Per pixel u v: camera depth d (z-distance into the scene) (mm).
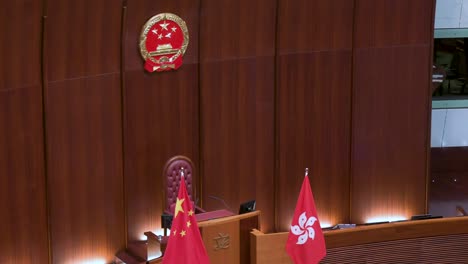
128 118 11852
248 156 13086
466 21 16812
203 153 12688
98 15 11141
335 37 13367
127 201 11961
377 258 8102
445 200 15359
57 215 11047
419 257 8250
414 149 14180
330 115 13562
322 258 7645
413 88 14008
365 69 13648
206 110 12633
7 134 10156
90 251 11555
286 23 12969
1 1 9695
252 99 12977
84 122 11273
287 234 7648
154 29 11789
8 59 10031
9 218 10273
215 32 12477
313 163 13555
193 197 11992
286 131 13289
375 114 13836
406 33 13797
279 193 13367
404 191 14219
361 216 14008
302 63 13227
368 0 13430
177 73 12297
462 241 8375
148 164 12195
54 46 10680
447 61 17609
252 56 12859
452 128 17859
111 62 11523
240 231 7918
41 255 10859
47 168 10836
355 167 13836
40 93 10625
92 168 11461
